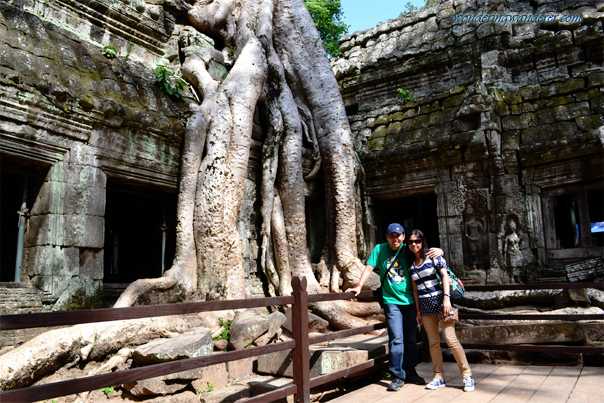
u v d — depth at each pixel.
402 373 4.00
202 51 7.93
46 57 5.63
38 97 5.25
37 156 5.40
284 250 7.80
